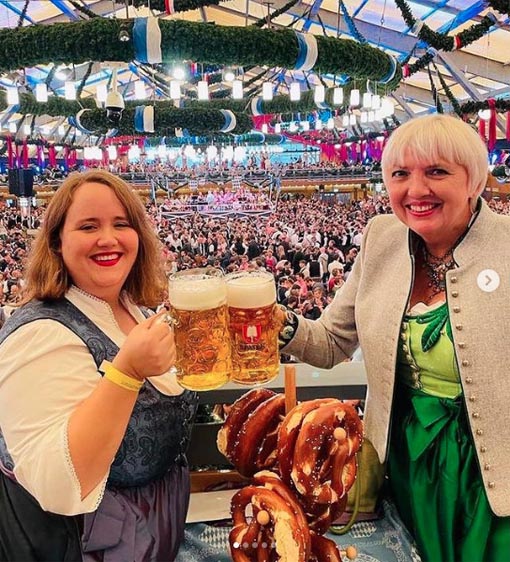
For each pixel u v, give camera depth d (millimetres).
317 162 25953
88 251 902
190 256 9312
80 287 939
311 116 11359
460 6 8398
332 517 818
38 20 9781
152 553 882
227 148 15414
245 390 1274
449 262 1033
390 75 4660
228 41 3533
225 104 9359
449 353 995
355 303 1174
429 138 939
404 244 1104
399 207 1020
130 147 14547
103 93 5020
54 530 858
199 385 830
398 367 1085
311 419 777
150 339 706
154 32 3357
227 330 856
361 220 14023
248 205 17016
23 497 866
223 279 870
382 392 1091
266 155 23141
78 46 3369
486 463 959
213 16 10938
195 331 812
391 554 976
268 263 8562
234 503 816
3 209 19266
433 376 1031
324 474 778
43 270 920
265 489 781
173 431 948
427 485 1013
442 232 1008
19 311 896
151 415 910
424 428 1027
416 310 1051
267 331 867
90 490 723
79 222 904
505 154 12609
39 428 753
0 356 818
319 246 10195
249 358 863
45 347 809
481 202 1042
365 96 6133
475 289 981
